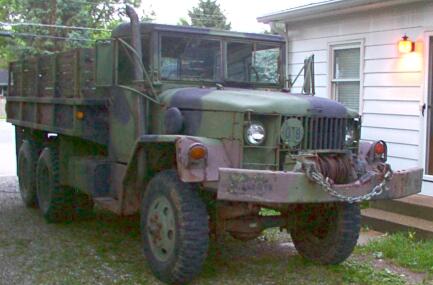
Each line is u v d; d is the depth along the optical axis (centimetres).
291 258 641
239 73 649
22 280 552
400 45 867
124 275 571
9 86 972
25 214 854
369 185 525
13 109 959
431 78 839
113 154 666
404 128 877
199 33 627
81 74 677
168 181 541
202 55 630
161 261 549
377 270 603
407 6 862
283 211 586
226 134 532
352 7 908
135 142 579
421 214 768
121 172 630
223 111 537
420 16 845
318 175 494
